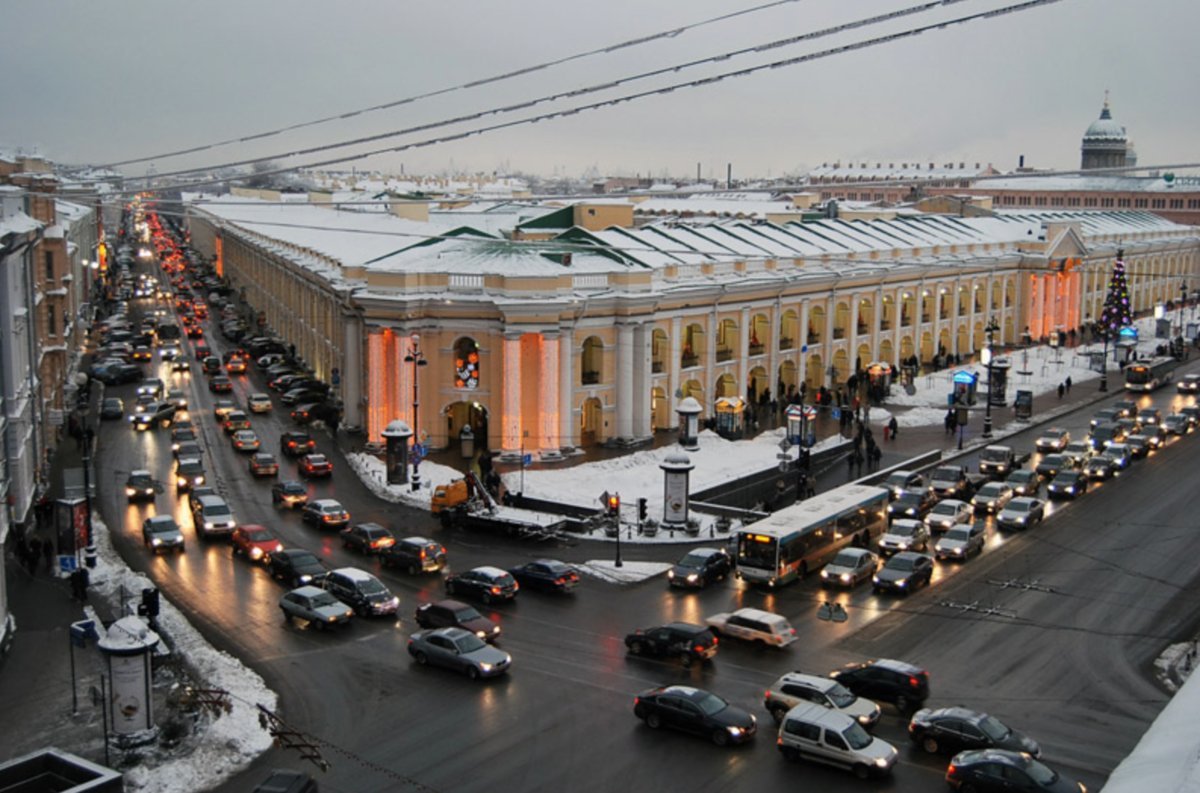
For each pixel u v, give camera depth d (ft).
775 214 399.65
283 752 103.30
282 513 188.34
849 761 97.60
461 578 147.23
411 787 96.37
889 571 152.25
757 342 283.79
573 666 123.85
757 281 271.08
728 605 145.18
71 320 311.68
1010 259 398.83
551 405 225.15
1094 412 291.58
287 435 232.12
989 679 120.57
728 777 97.76
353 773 98.89
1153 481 216.74
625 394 238.07
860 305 324.39
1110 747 103.50
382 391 231.30
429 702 114.21
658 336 253.44
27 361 189.67
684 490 177.88
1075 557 167.53
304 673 121.60
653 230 287.69
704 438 240.53
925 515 189.98
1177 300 532.32
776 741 104.99
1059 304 423.23
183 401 283.59
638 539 174.40
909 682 111.65
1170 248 520.83
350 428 249.34
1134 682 120.06
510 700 114.62
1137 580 156.25
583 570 159.33
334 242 324.19
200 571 157.69
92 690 108.58
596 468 216.13
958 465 230.27
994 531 182.60
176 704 111.04
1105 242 465.06
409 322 226.38
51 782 80.64
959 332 378.12
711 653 124.47
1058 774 92.22
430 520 185.78
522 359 226.17
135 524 181.27
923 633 135.03
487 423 232.12
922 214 442.09
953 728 101.30
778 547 150.41
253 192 640.58
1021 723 108.99
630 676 120.98
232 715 109.81
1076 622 139.03
